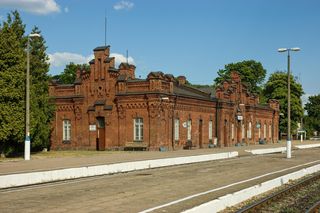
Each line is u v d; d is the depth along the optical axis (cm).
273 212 1427
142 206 1457
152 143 4462
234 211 1382
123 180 2248
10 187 1952
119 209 1402
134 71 5197
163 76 4553
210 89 6341
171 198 1630
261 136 7250
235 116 6184
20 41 4272
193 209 1223
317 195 1842
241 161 3672
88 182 2166
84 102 4928
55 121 5103
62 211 1365
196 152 4272
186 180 2241
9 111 3541
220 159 3925
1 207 1434
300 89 9656
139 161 2886
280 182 2134
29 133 3484
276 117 7906
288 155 3997
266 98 9756
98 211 1367
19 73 3612
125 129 4625
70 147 4997
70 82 9200
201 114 5303
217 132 5684
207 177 2388
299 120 10106
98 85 4834
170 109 4634
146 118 4503
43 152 4372
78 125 4956
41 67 4844
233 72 6412
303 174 2612
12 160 3244
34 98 4047
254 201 1603
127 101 4609
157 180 2242
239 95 6366
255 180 2236
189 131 5050
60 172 2247
